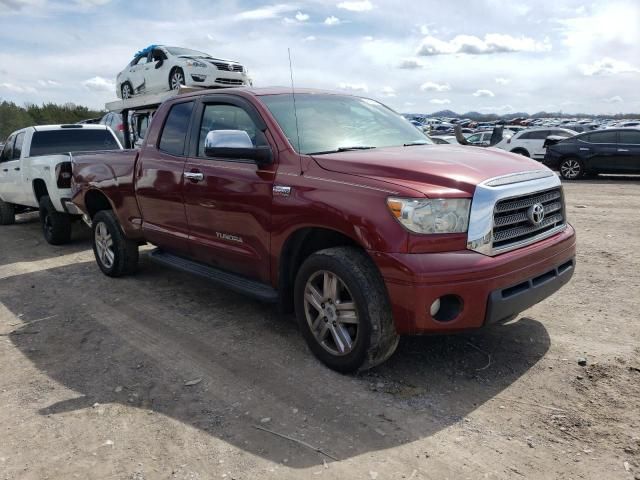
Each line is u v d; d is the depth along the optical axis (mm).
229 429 3143
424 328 3221
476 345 4098
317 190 3641
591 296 5070
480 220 3242
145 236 5656
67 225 8477
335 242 3898
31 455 2973
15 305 5582
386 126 4809
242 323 4773
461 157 3836
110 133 10070
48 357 4258
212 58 13000
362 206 3365
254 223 4137
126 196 5734
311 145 4078
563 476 2627
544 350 3971
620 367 3650
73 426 3242
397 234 3201
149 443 3037
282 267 4035
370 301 3373
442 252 3195
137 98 10594
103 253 6457
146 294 5719
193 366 3969
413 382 3586
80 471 2818
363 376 3682
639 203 10391
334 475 2701
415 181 3332
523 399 3334
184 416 3301
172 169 4965
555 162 16016
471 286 3189
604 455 2766
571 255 3945
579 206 10234
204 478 2725
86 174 6430
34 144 9219
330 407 3322
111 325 4875
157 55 13266
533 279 3559
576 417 3109
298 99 4562
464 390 3469
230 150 3941
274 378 3721
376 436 3012
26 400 3580
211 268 4957
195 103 4992
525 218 3557
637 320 4445
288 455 2877
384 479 2664
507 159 3967
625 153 14875
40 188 8695
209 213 4574
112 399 3545
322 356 3818
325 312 3721
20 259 7719
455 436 2982
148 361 4094
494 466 2723
